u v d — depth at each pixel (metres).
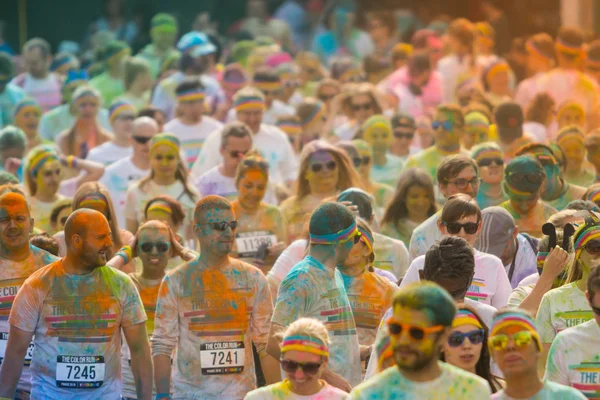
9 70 38.44
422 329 11.12
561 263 15.98
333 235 15.23
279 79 36.94
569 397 11.92
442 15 56.53
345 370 15.25
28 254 17.52
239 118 30.33
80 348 15.72
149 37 54.88
